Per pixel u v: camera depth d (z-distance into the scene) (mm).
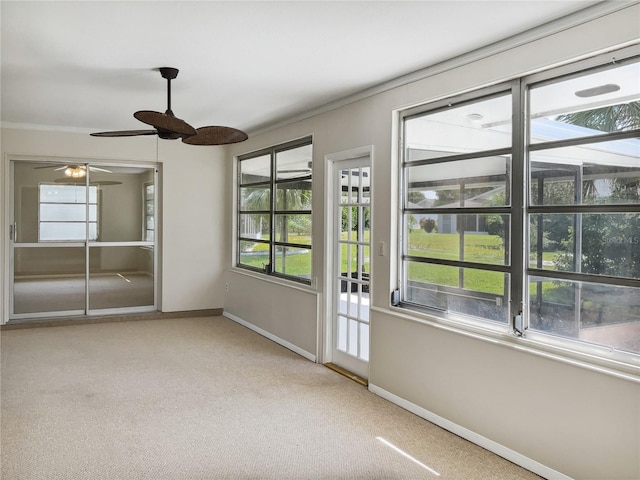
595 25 2596
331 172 4906
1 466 2891
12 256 6367
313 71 3809
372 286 4219
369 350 4227
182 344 5676
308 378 4535
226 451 3098
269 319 5980
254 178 6598
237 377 4535
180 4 2674
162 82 4188
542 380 2838
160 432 3365
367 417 3658
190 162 7090
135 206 6953
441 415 3508
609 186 2604
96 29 3020
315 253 5105
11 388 4191
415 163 3891
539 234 2975
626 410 2457
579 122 2750
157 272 7129
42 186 6469
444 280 3635
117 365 4852
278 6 2682
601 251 2648
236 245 7125
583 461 2637
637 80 2484
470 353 3289
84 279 6738
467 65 3346
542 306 2951
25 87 4387
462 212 3480
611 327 2596
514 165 3088
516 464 2977
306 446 3176
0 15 2824
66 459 2982
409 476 2818
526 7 2629
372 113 4234
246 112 5297
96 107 5184
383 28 2945
